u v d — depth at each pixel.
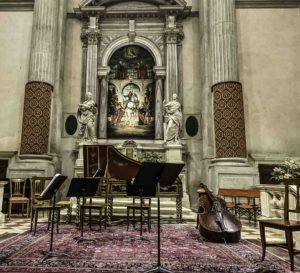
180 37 12.16
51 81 10.65
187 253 4.22
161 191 7.15
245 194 7.41
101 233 5.61
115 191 7.09
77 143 10.94
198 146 11.36
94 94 11.60
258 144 10.75
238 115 9.73
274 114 10.95
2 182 7.04
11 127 11.07
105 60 12.00
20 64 11.52
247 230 6.41
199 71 11.95
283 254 4.26
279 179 8.23
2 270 3.30
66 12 12.30
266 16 11.67
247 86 11.16
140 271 3.36
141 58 12.22
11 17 11.88
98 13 12.13
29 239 5.02
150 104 11.82
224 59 10.07
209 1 11.21
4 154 10.50
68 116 11.59
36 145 9.96
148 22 12.32
